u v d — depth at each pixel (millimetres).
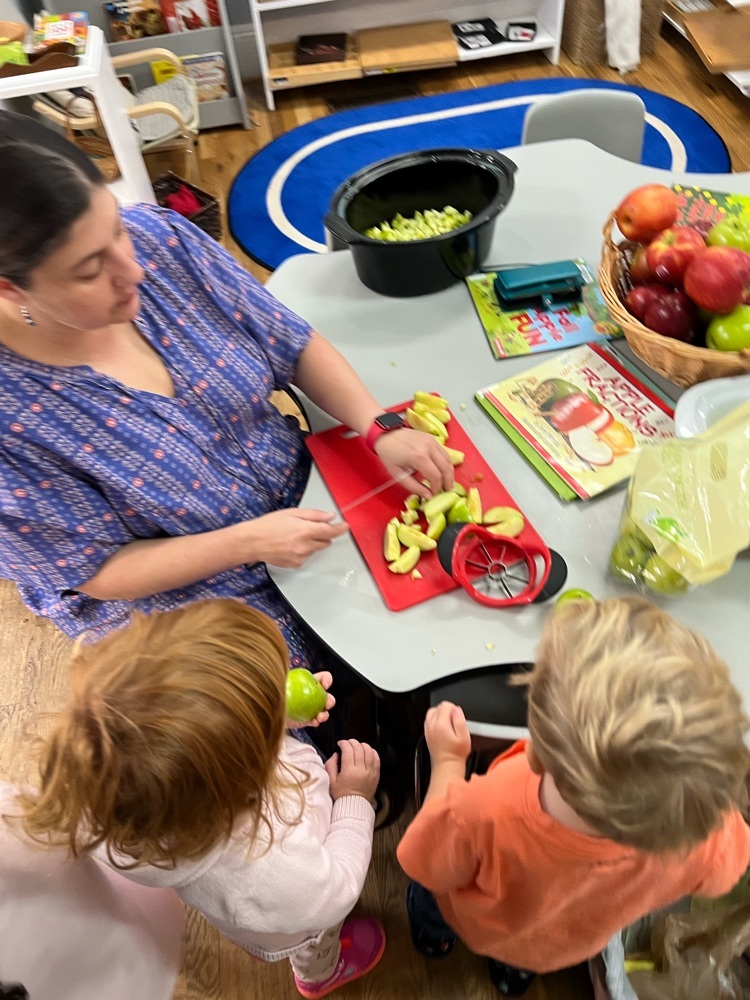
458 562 883
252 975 1272
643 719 507
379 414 1029
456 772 809
